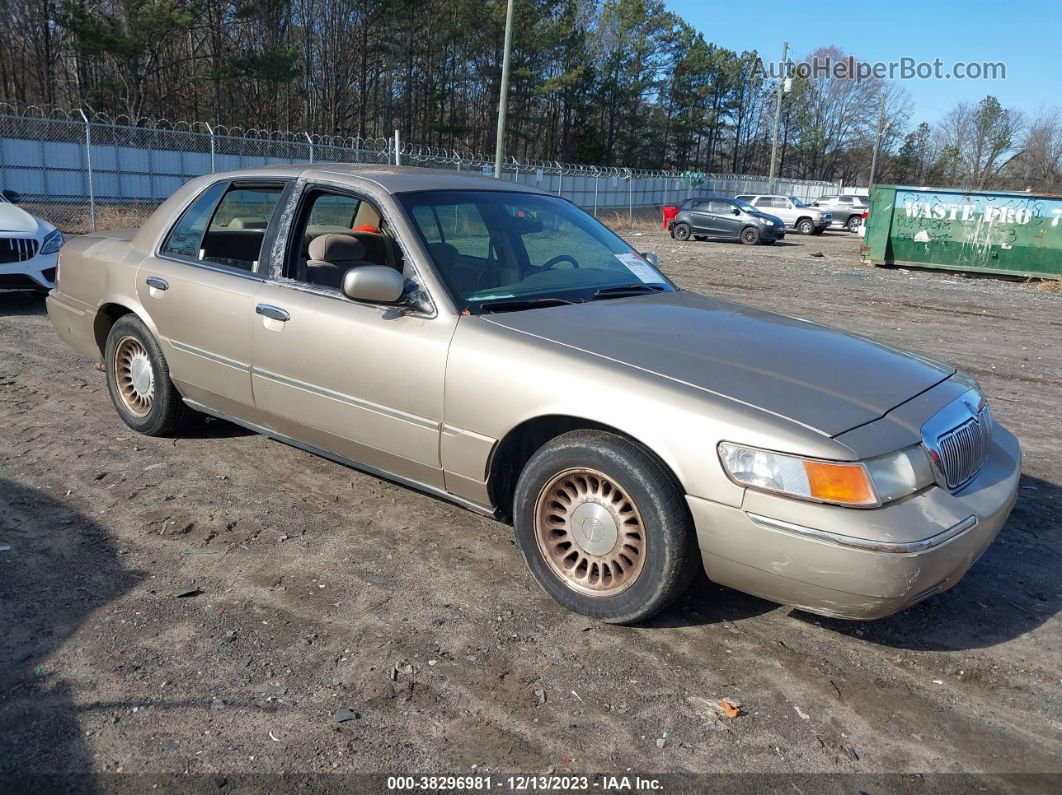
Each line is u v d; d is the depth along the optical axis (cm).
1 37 4303
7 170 2319
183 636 304
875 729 270
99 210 2206
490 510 354
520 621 324
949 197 1802
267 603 329
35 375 642
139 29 3462
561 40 5338
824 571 272
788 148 9000
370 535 393
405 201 385
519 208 431
